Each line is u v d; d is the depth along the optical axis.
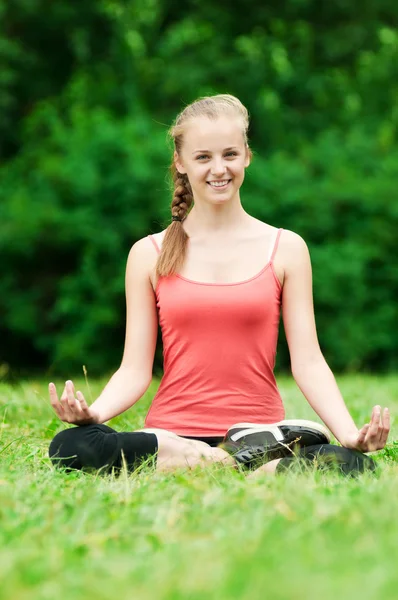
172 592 2.84
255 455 5.25
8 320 22.05
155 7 23.91
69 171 21.48
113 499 4.36
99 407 5.65
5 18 23.77
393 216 22.12
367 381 13.46
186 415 5.68
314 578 2.89
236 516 3.82
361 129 23.56
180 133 5.84
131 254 6.02
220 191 5.76
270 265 5.78
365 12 25.30
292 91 24.39
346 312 21.56
